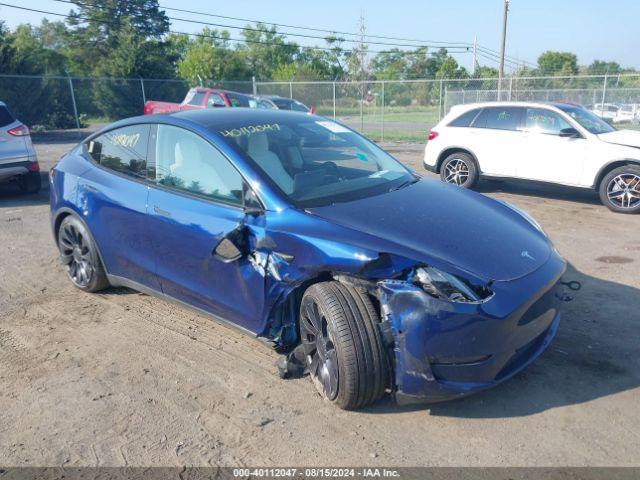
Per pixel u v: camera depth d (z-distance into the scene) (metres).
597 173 8.06
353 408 3.12
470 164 9.41
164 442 2.95
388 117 26.89
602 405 3.15
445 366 2.88
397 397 2.96
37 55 40.09
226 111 4.40
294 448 2.87
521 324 2.97
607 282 5.05
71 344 4.07
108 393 3.42
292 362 3.49
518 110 8.95
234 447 2.89
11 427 3.12
